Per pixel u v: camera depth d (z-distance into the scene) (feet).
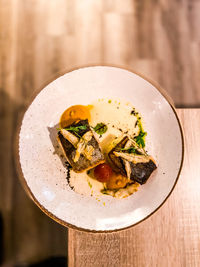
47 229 2.21
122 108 1.55
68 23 2.47
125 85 1.50
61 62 2.39
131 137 1.53
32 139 1.43
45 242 2.20
